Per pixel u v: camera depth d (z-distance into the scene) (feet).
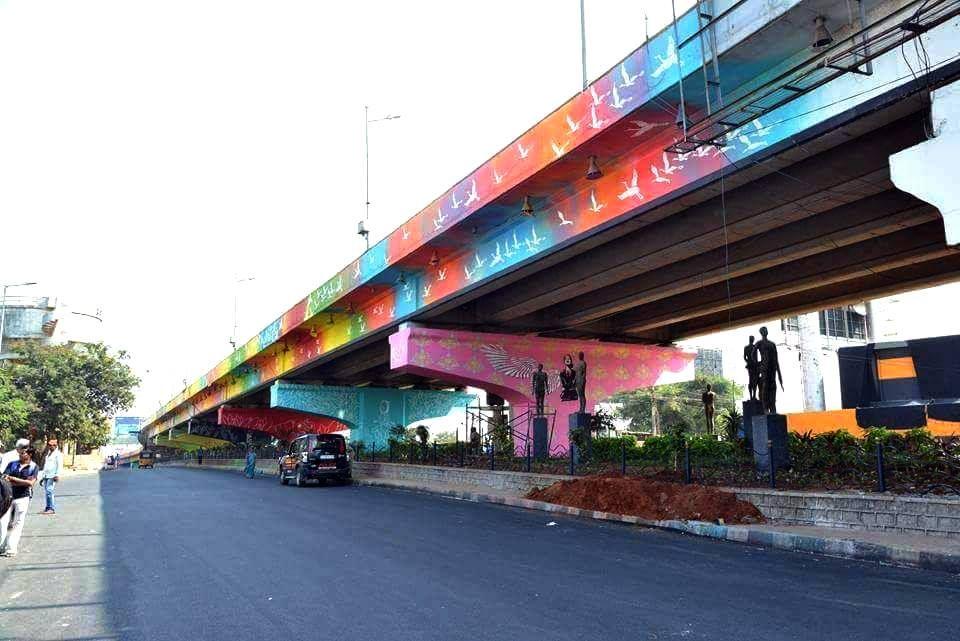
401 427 128.57
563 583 27.30
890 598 24.23
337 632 21.06
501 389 96.22
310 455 90.63
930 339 71.00
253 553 35.29
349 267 96.43
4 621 23.48
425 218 74.64
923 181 33.71
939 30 33.17
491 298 90.58
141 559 34.55
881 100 35.53
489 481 72.74
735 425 66.39
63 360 201.26
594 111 49.37
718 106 43.09
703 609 23.03
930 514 33.68
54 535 44.32
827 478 43.57
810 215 51.49
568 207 59.47
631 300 78.74
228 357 174.91
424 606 23.88
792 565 30.78
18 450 37.09
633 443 72.74
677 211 52.34
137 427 481.87
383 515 51.98
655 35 43.93
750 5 37.45
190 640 20.77
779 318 89.86
